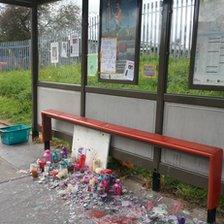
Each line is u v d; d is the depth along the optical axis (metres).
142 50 3.82
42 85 5.51
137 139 3.52
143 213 3.18
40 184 3.88
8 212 3.21
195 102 3.20
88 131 4.32
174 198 3.50
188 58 3.36
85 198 3.46
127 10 3.90
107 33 4.18
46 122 5.03
